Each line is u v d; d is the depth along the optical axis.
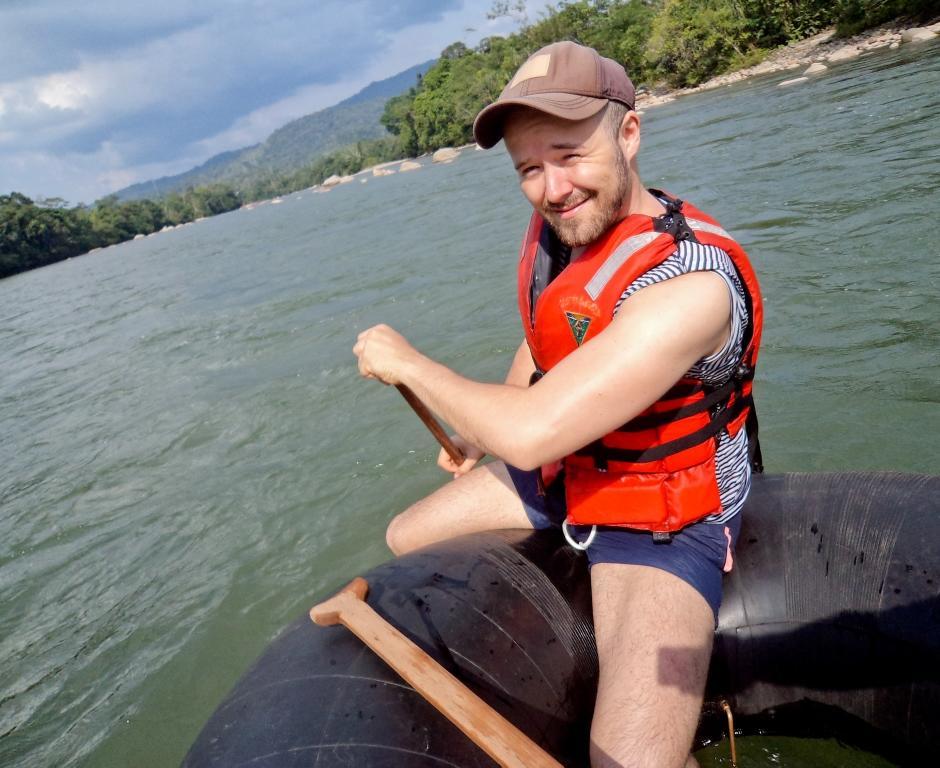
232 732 1.64
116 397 7.36
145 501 4.80
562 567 1.99
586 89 1.61
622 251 1.67
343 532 3.84
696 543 1.80
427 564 2.00
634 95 1.74
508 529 2.17
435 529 2.28
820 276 5.35
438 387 1.76
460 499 2.27
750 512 2.06
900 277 4.97
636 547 1.81
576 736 1.79
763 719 2.00
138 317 12.16
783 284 5.37
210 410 6.09
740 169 9.90
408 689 1.64
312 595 3.42
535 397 1.57
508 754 1.41
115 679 3.24
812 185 7.91
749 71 26.67
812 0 26.97
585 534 1.93
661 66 31.38
